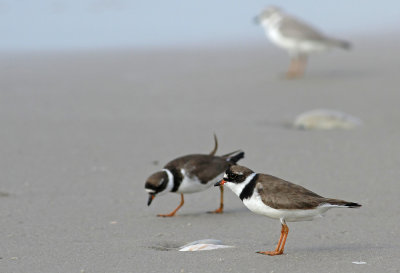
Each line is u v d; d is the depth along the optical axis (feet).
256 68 79.30
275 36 73.87
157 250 25.55
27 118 54.08
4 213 31.45
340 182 35.96
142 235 28.09
